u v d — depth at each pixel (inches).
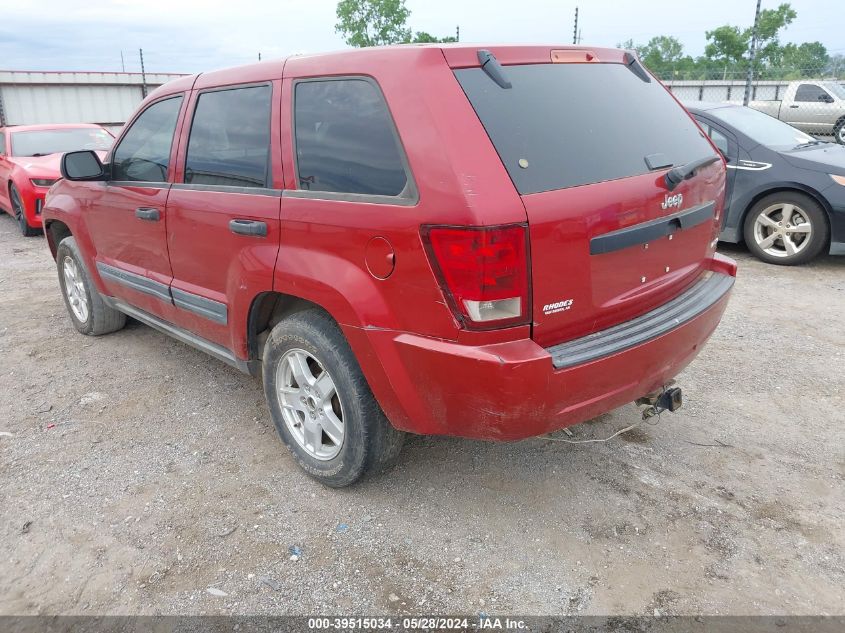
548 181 91.7
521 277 88.0
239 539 108.9
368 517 113.9
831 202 247.4
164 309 154.0
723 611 92.5
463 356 89.8
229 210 122.0
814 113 606.5
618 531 109.2
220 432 143.9
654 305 111.6
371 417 109.0
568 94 104.6
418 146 91.1
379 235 95.3
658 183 104.7
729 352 180.4
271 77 118.3
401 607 94.4
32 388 167.3
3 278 279.1
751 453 131.1
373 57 100.9
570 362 92.0
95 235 174.6
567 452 132.5
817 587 96.3
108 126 792.3
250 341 129.0
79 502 119.3
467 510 115.3
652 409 118.6
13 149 390.3
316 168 107.4
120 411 154.2
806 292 230.5
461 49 97.2
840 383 159.8
